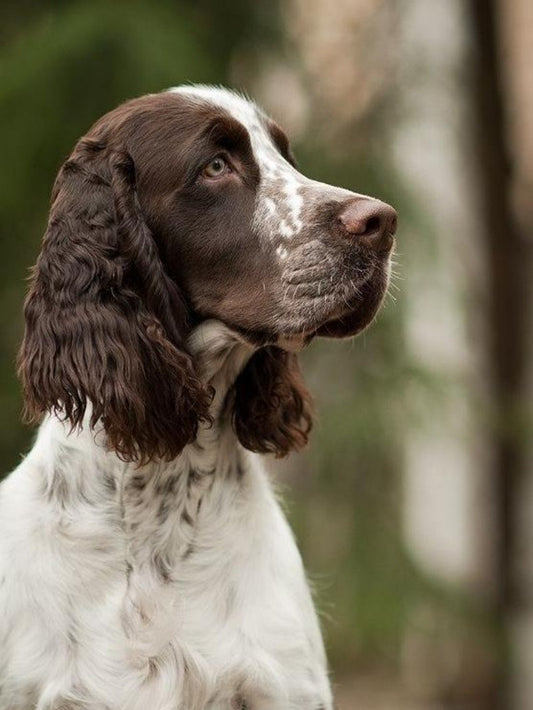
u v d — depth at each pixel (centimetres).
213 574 701
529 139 1964
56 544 691
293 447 780
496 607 1542
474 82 1545
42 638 679
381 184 1359
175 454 700
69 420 704
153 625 683
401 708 1512
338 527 1391
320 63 1459
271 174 736
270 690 690
